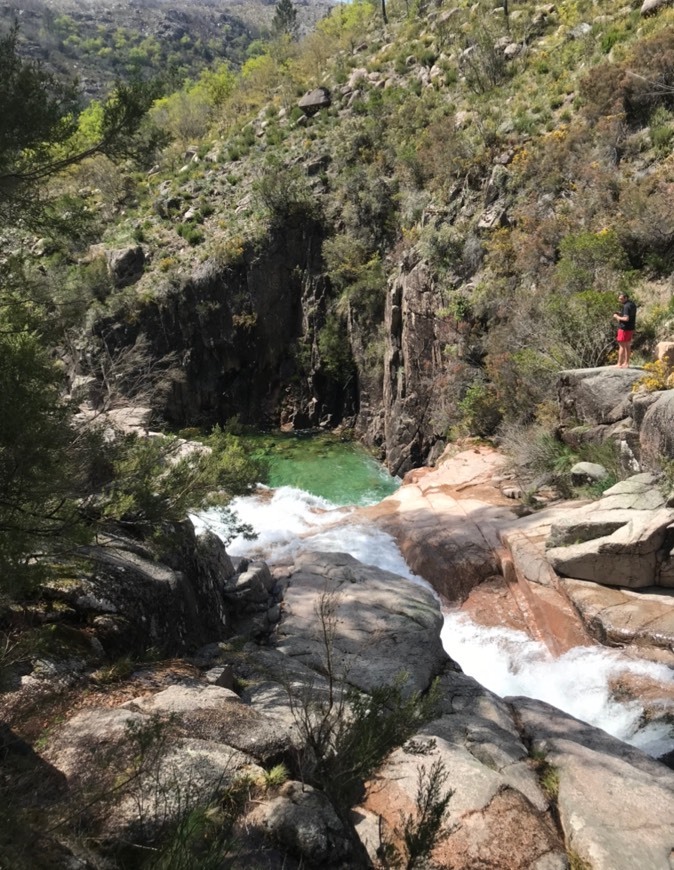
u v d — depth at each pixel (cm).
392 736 401
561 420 1426
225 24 15600
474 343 1930
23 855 289
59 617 553
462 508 1341
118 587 598
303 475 2181
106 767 367
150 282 2783
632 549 937
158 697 491
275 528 1409
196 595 724
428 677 672
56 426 452
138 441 613
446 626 1039
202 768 405
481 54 2752
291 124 3359
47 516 490
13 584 421
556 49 2652
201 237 2919
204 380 2811
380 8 4503
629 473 1177
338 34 4516
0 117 452
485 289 1928
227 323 2788
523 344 1673
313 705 500
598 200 1812
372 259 2562
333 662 689
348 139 2878
